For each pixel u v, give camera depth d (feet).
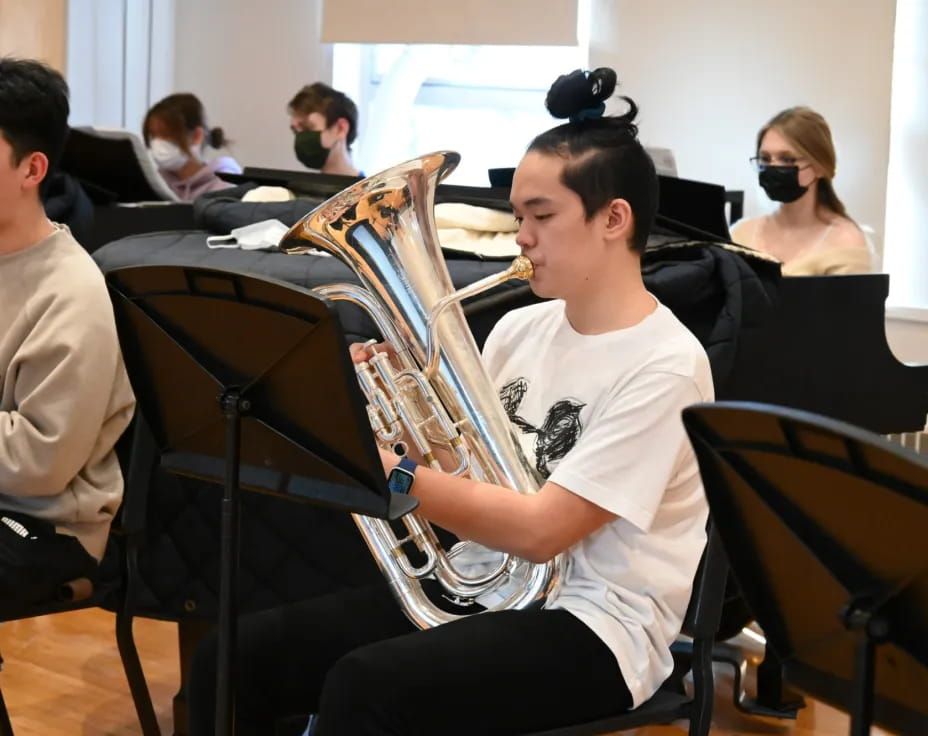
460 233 8.46
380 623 5.71
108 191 14.29
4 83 6.46
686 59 15.24
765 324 8.32
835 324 8.79
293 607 5.82
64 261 6.68
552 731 5.12
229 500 5.00
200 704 5.68
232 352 4.87
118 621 7.02
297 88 19.49
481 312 7.43
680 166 15.44
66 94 6.73
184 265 4.76
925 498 3.29
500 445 5.34
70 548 6.66
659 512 5.41
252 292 4.64
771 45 14.55
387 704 4.89
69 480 6.59
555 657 5.11
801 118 11.32
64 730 7.98
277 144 19.83
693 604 5.64
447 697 4.94
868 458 3.38
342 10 17.83
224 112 20.18
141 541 7.17
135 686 7.11
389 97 18.25
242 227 8.99
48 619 9.80
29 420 6.48
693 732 5.46
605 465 5.18
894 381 9.21
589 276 5.45
